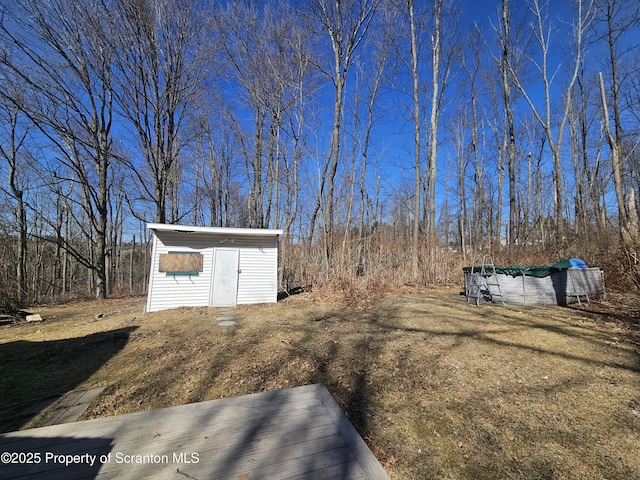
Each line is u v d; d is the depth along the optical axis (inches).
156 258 329.1
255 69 550.3
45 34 411.5
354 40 508.4
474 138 906.7
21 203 542.0
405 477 85.0
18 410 123.3
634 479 81.7
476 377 144.8
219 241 353.4
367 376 149.9
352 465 77.0
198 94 530.3
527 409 117.0
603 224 491.8
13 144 548.7
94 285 800.3
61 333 251.8
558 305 299.6
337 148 490.0
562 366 153.4
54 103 441.1
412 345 192.1
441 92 657.0
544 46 557.9
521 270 320.5
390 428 107.3
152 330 240.2
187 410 102.9
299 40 538.6
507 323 235.0
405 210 840.3
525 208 868.0
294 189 572.4
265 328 242.8
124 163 460.1
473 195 971.9
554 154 532.4
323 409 105.0
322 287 420.5
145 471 72.7
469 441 99.8
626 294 308.0
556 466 87.5
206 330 238.2
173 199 645.3
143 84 478.3
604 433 101.1
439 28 560.7
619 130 528.1
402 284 472.7
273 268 372.8
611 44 530.9
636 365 151.0
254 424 94.7
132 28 449.1
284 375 153.9
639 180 692.1
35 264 705.6
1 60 377.4
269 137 591.8
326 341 206.5
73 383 149.3
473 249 620.4
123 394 137.1
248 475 72.0
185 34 495.8
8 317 316.5
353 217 576.1
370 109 746.8
